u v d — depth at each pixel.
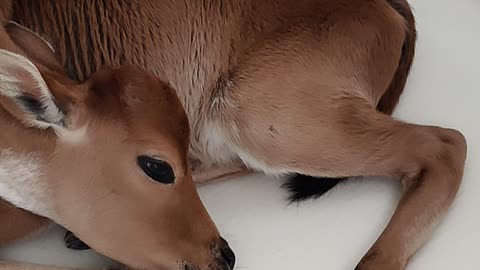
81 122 0.56
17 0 0.65
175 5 0.67
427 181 0.67
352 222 0.69
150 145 0.56
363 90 0.68
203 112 0.68
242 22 0.67
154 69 0.68
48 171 0.58
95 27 0.66
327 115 0.66
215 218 0.69
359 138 0.66
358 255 0.67
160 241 0.59
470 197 0.70
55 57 0.61
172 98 0.58
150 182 0.57
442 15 0.83
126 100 0.57
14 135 0.58
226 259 0.61
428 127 0.68
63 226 0.63
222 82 0.67
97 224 0.58
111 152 0.57
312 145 0.66
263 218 0.69
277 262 0.66
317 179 0.69
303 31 0.66
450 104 0.77
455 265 0.66
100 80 0.58
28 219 0.65
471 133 0.74
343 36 0.67
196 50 0.67
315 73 0.66
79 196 0.58
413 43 0.72
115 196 0.57
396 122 0.67
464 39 0.81
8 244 0.66
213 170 0.70
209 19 0.67
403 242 0.65
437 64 0.79
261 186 0.71
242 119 0.67
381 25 0.68
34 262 0.66
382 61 0.68
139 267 0.60
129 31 0.67
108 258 0.66
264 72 0.66
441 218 0.67
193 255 0.60
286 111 0.66
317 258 0.67
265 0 0.67
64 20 0.66
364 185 0.71
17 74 0.53
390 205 0.69
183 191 0.58
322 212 0.69
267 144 0.67
